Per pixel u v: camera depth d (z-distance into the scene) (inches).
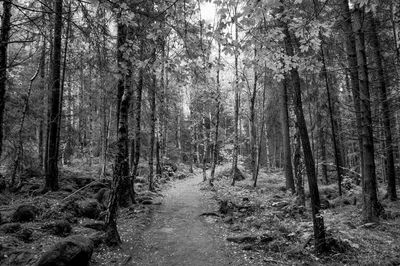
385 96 568.4
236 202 586.2
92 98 775.1
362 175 484.4
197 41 223.5
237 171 1051.9
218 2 199.0
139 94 645.9
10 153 637.9
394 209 485.7
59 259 241.8
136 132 638.5
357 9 443.2
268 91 927.7
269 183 916.0
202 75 261.7
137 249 349.4
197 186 936.9
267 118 987.3
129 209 527.8
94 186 631.8
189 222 477.1
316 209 318.3
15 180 637.9
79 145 1235.2
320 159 1019.9
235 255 329.4
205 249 352.2
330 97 736.3
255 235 375.2
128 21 209.0
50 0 182.5
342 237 346.9
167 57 234.8
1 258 252.4
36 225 352.5
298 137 576.4
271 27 228.1
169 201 661.9
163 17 205.3
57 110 565.3
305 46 230.2
